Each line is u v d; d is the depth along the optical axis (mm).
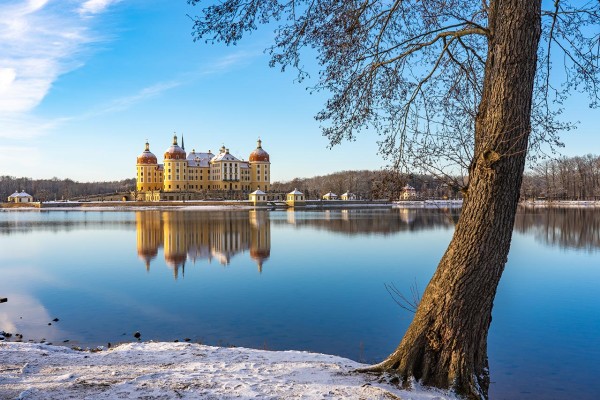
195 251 34250
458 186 6371
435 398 5773
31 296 18922
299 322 14570
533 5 5723
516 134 5770
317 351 11789
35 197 164500
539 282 21391
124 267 26922
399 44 7105
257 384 6516
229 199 137250
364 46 7551
